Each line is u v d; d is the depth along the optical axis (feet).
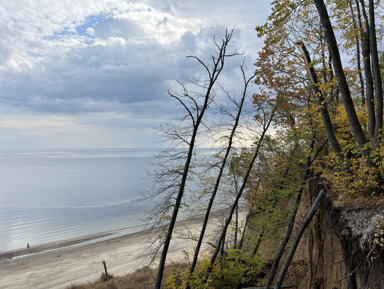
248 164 59.16
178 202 49.75
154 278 75.51
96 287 85.25
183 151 49.42
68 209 275.59
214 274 58.08
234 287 60.39
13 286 106.73
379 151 34.22
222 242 62.75
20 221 233.35
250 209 63.05
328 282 43.78
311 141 53.83
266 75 54.85
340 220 37.35
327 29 36.01
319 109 42.70
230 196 61.26
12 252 151.84
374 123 37.73
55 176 637.30
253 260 58.03
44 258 138.31
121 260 123.85
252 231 62.13
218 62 50.75
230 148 55.98
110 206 278.05
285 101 55.52
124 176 595.06
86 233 184.96
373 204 33.37
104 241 160.76
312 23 41.70
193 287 57.06
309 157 54.29
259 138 56.90
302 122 55.01
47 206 295.89
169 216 49.65
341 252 40.16
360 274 32.40
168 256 110.11
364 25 39.27
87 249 147.84
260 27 36.35
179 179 50.06
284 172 59.72
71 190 407.23
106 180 524.11
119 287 79.82
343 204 38.06
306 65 44.19
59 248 153.99
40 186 463.01
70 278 109.40
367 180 36.29
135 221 207.21
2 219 242.78
